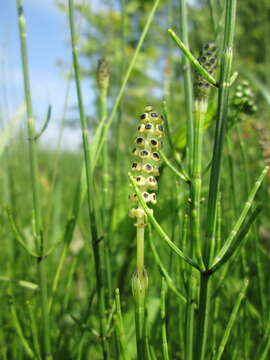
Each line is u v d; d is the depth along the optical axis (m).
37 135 0.11
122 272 0.15
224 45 0.07
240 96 0.12
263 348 0.10
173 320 0.14
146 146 0.08
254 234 0.12
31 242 0.18
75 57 0.10
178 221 0.12
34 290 0.13
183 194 0.13
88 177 0.10
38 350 0.11
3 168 0.20
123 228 0.15
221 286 0.11
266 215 0.17
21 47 0.11
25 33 0.11
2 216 0.19
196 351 0.08
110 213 0.14
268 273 0.15
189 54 0.07
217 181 0.07
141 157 0.08
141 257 0.08
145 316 0.08
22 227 0.20
